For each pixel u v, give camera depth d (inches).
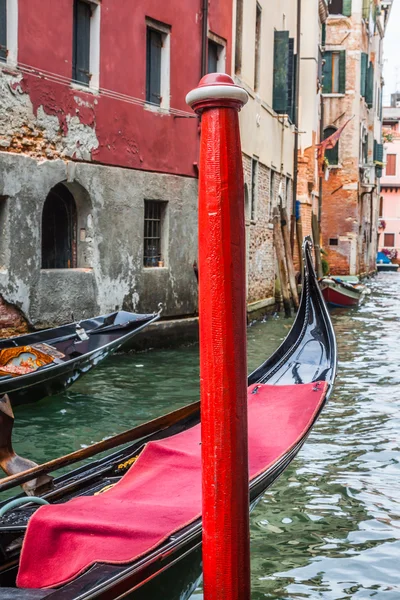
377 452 287.1
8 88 403.2
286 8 869.8
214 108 105.7
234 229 106.2
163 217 538.3
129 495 164.9
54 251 476.7
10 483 146.0
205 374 108.1
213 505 109.2
